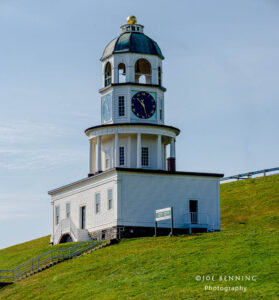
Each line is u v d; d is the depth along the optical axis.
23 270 65.06
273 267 47.22
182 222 71.25
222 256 52.06
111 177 70.25
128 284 50.19
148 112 74.06
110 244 65.12
